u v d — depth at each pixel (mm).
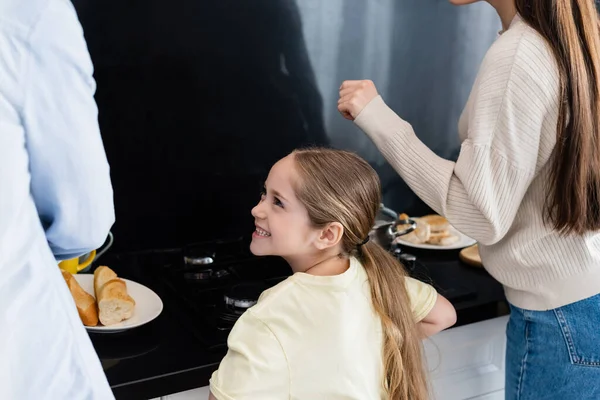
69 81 951
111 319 1441
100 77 1730
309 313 1220
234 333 1206
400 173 1457
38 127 952
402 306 1315
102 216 1041
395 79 2059
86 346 1033
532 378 1504
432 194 1414
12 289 950
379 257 1347
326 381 1203
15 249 951
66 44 942
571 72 1300
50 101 945
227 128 1887
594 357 1422
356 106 1476
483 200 1342
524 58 1304
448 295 1698
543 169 1396
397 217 1835
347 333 1223
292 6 1867
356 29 1964
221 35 1816
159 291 1665
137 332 1476
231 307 1546
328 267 1298
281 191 1285
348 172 1295
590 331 1421
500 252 1474
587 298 1421
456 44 2113
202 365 1369
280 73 1904
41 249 984
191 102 1832
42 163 976
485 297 1722
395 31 2018
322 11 1908
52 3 934
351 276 1267
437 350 1669
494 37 2160
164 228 1892
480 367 1744
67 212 1014
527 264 1438
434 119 2150
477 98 1351
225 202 1939
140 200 1849
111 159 1793
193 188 1895
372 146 2084
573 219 1351
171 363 1371
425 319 1414
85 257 1676
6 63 921
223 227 1956
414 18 2033
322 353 1205
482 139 1331
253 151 1932
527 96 1302
